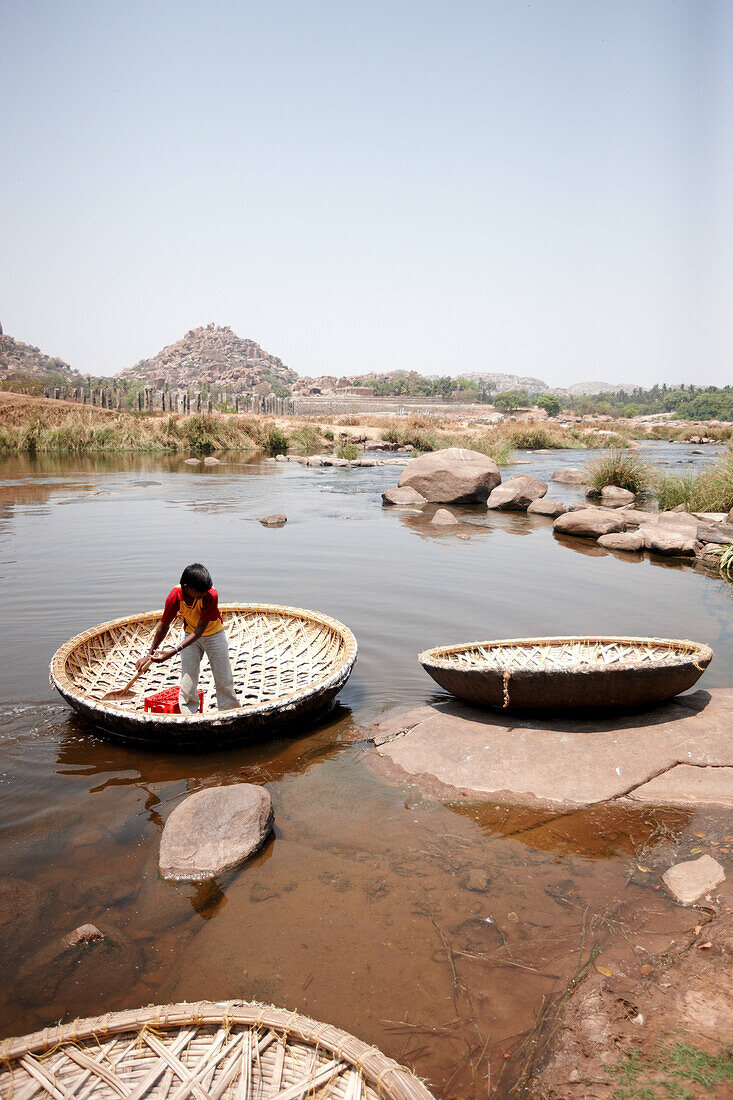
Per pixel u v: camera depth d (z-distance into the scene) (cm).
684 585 962
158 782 435
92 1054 234
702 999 260
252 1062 232
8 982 279
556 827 386
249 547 1148
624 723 493
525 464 3052
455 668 499
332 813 402
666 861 356
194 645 504
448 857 360
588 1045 244
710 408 16525
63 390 6256
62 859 358
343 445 3516
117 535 1240
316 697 493
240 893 333
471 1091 229
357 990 273
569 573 1017
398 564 1042
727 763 438
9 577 918
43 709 530
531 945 296
